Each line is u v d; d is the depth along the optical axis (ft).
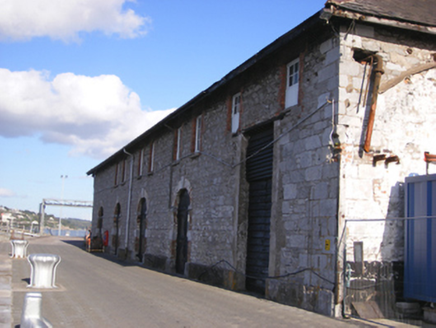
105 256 78.89
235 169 39.88
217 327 22.54
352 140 27.84
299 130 31.27
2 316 23.02
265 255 35.53
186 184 51.08
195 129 50.98
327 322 24.34
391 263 27.63
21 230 182.91
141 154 72.02
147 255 61.77
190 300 30.86
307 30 29.81
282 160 32.91
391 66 29.43
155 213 61.31
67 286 35.47
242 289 37.68
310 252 28.89
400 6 31.53
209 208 44.50
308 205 29.55
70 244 116.88
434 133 30.12
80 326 21.98
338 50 28.25
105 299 30.01
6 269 44.65
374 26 29.14
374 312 26.03
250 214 38.52
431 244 25.94
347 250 26.76
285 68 34.24
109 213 90.38
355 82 28.30
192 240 47.67
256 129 37.63
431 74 30.66
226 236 40.27
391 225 27.99
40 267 34.04
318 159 29.04
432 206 26.20
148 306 27.86
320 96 29.43
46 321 18.88
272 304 30.12
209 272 42.52
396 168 28.68
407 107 29.58
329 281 26.84
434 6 35.27
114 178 88.89
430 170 29.53
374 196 27.86
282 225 32.14
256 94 37.65
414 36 30.35
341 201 26.99
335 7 26.84
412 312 26.68
